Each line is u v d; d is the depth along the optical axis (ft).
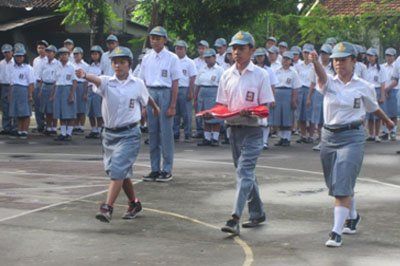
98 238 28.94
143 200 36.65
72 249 27.27
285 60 61.26
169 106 41.52
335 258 26.25
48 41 111.45
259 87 30.14
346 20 100.78
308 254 26.78
